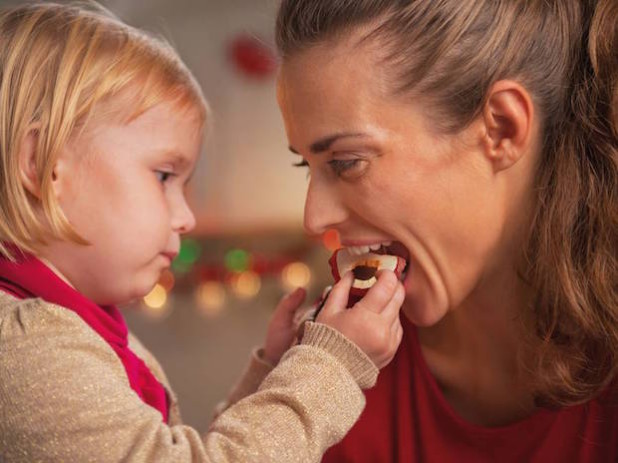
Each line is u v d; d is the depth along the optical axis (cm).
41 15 110
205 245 503
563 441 103
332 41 90
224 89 577
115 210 104
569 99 98
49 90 102
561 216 96
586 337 98
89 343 94
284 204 569
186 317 445
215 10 572
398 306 99
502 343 107
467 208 94
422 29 90
